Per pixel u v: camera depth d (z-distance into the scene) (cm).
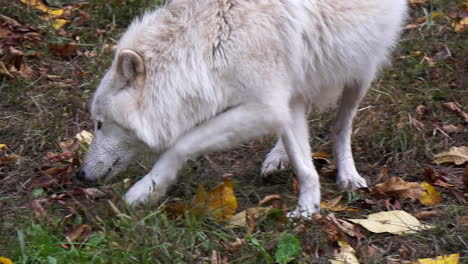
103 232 520
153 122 557
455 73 801
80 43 841
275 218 554
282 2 554
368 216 562
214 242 518
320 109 659
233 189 614
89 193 586
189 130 568
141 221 514
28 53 809
